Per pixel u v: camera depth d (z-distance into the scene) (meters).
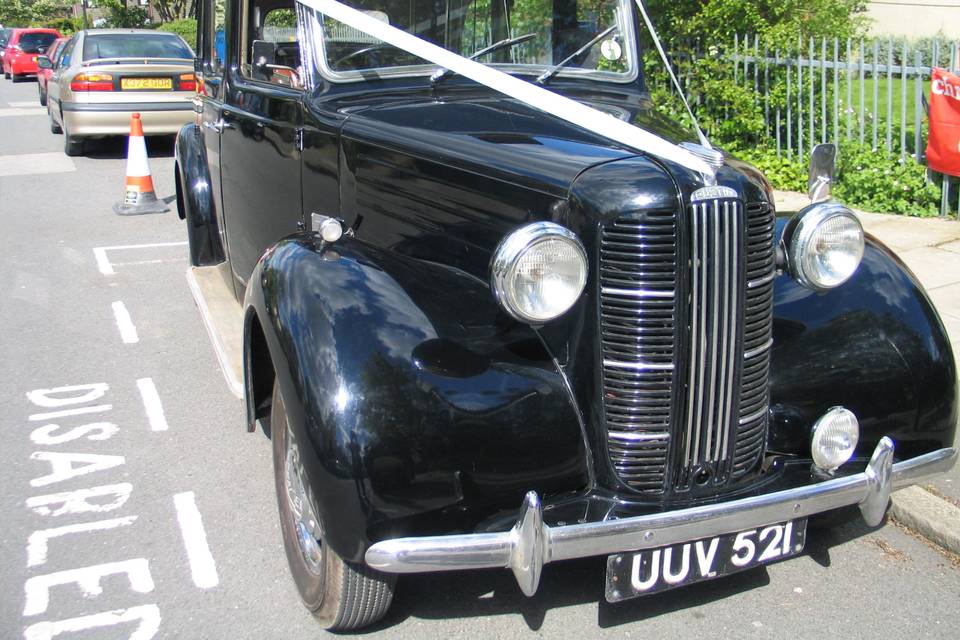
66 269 7.13
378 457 2.38
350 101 3.52
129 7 35.25
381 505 2.38
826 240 2.73
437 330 2.62
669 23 9.19
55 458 4.07
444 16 3.61
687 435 2.62
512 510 2.54
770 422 2.88
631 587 2.55
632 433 2.62
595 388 2.60
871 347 2.96
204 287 5.16
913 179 7.64
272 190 4.03
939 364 2.99
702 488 2.70
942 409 2.99
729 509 2.51
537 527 2.34
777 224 3.28
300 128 3.64
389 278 2.76
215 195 5.20
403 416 2.42
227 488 3.82
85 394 4.78
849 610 3.02
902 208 7.59
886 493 2.71
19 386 4.88
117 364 5.20
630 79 3.96
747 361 2.71
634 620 2.97
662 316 2.53
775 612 3.01
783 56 8.54
